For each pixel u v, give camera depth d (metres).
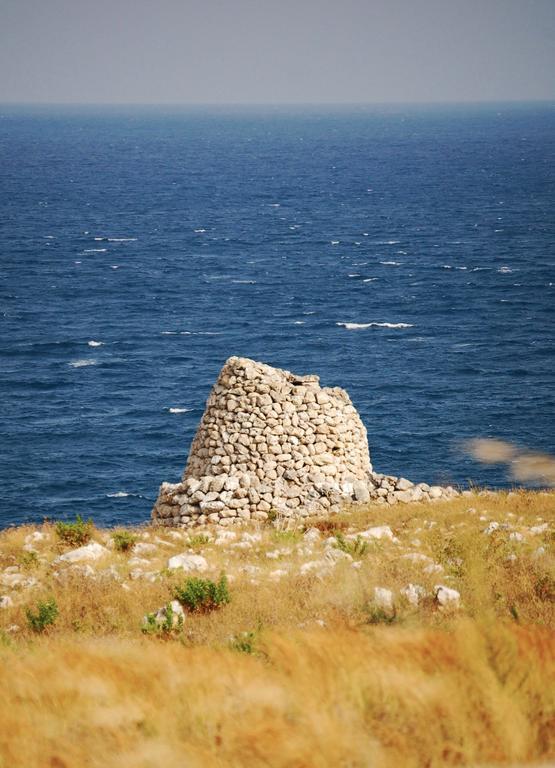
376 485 111.31
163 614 62.44
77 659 50.19
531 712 40.62
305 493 104.94
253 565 78.00
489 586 64.31
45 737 41.41
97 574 76.38
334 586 66.50
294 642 50.38
